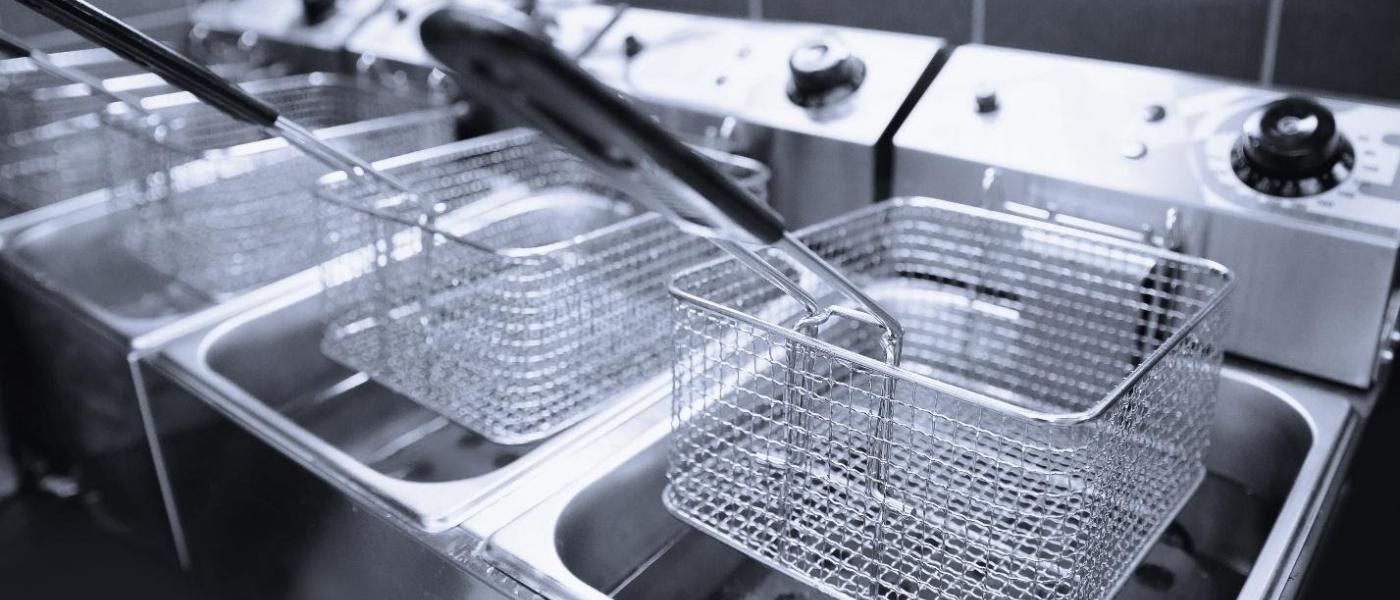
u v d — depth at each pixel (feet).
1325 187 4.28
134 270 6.73
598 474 4.18
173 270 5.97
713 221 2.81
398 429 5.42
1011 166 4.83
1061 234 4.37
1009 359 5.00
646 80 6.07
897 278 5.29
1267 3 4.88
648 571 4.35
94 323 5.67
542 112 2.36
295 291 5.85
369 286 4.95
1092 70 5.01
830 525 4.02
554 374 4.55
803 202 5.56
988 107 5.06
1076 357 4.79
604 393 4.76
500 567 3.79
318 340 5.87
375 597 4.43
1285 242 4.29
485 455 5.09
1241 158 4.43
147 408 5.50
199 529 5.64
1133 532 3.50
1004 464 3.12
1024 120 4.96
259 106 4.20
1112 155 4.70
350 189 5.07
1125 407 3.14
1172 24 5.17
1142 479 3.43
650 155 2.47
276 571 5.10
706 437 4.21
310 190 4.92
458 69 2.31
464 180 6.26
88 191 7.31
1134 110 4.80
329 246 5.02
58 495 7.83
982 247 4.98
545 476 4.21
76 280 6.86
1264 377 4.50
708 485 3.80
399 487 4.24
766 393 4.36
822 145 5.34
